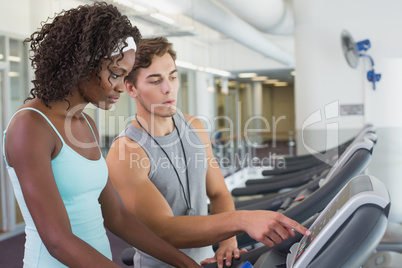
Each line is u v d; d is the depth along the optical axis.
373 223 0.69
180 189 1.42
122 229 1.20
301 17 5.50
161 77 1.35
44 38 0.98
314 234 0.88
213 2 6.21
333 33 5.33
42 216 0.89
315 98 5.44
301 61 5.53
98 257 0.90
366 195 0.71
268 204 2.17
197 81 8.53
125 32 0.97
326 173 2.14
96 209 1.07
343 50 4.79
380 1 5.04
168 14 5.39
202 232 1.21
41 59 0.96
